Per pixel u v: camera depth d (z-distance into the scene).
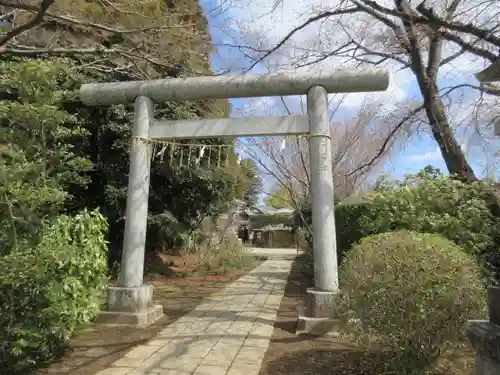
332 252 5.60
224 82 6.12
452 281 3.21
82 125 8.77
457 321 3.20
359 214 7.83
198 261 12.79
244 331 5.44
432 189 6.16
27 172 4.72
